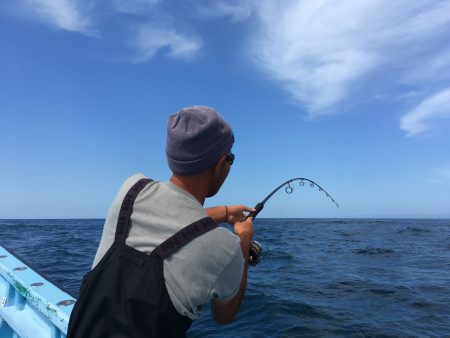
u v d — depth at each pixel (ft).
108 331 3.29
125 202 3.78
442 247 58.03
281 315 17.87
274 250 47.57
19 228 126.52
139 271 3.35
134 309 3.23
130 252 3.48
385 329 15.97
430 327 16.30
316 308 19.07
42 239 69.77
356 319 17.34
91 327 3.35
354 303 20.31
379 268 33.55
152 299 3.23
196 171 3.68
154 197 3.71
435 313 18.51
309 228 140.15
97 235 84.07
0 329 9.10
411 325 16.53
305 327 16.15
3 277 10.51
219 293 3.44
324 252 47.01
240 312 18.48
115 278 3.41
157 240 3.45
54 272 30.01
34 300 7.57
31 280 8.46
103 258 3.60
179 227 3.45
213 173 3.85
